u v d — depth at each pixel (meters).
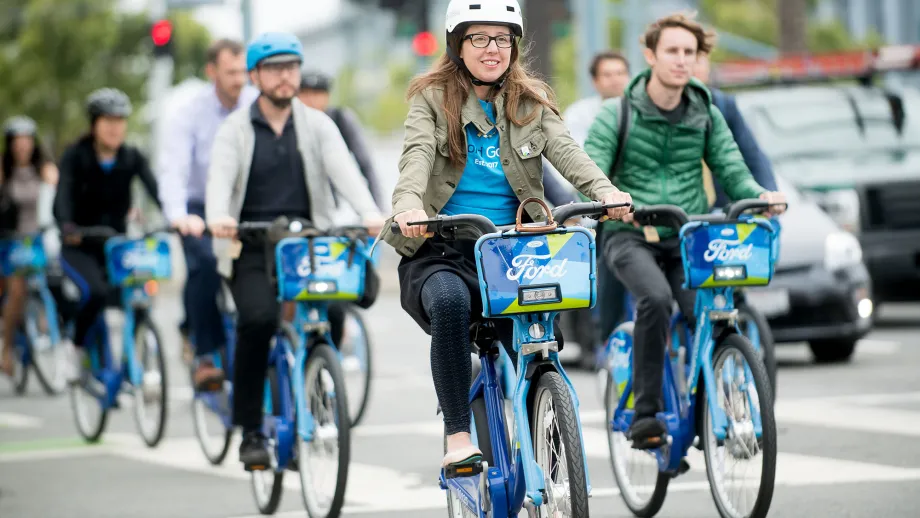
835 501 16.44
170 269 23.72
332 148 18.27
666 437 15.70
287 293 16.64
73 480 20.77
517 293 12.09
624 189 16.78
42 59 86.00
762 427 14.42
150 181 25.30
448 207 13.20
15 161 32.66
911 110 35.72
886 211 33.41
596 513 16.86
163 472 21.20
